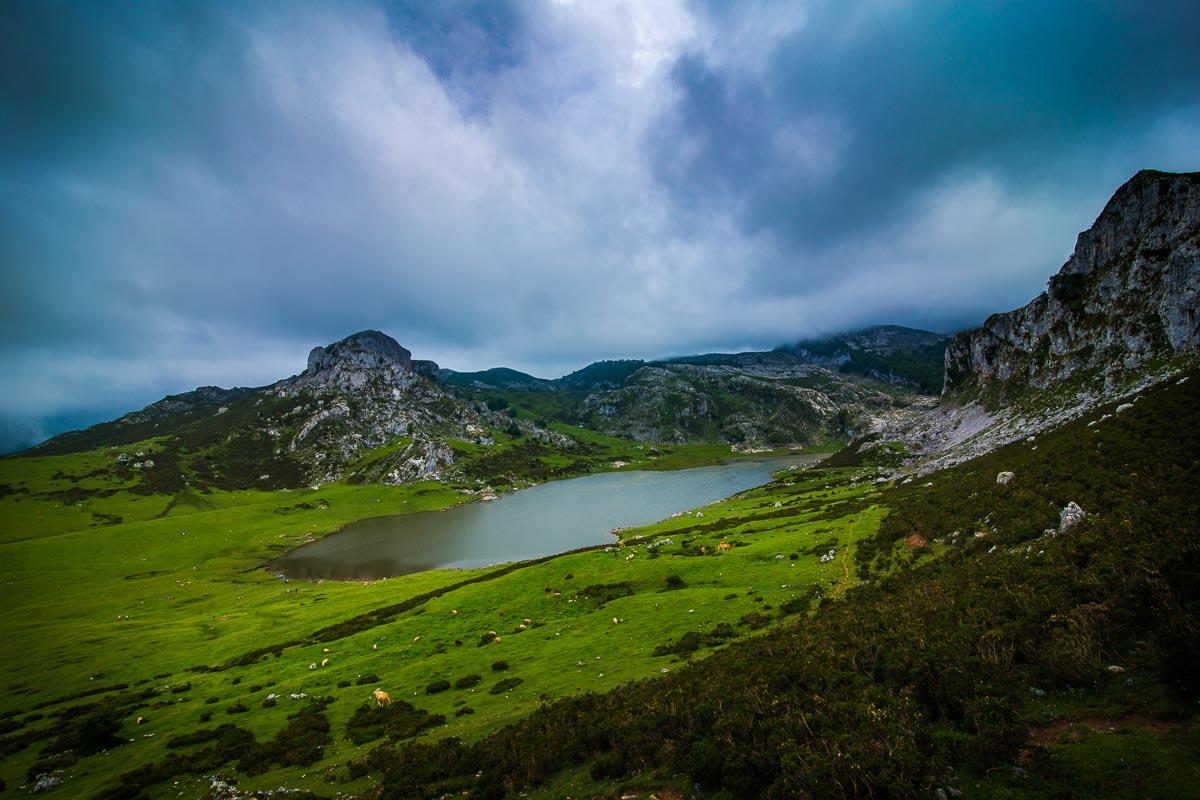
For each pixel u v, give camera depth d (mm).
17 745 41250
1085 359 112188
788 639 32125
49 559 135000
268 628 75062
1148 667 16875
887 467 160625
